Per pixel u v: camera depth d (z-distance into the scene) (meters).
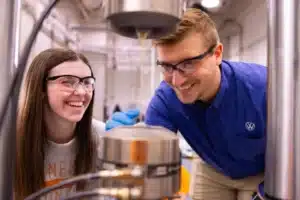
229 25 3.58
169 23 0.40
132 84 5.74
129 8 0.38
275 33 0.42
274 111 0.43
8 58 0.45
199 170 1.30
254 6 2.93
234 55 3.82
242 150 1.03
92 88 0.97
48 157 0.97
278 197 0.43
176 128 1.09
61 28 3.75
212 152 1.11
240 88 0.94
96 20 4.41
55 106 0.91
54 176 0.96
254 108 0.95
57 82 0.89
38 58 0.92
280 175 0.43
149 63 5.54
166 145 0.42
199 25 0.73
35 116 0.91
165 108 1.05
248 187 1.21
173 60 0.73
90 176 0.41
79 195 0.41
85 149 0.99
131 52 5.41
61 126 0.96
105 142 0.44
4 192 0.47
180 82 0.77
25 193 0.88
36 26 0.46
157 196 0.42
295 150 0.42
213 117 0.97
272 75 0.43
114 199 0.46
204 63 0.78
